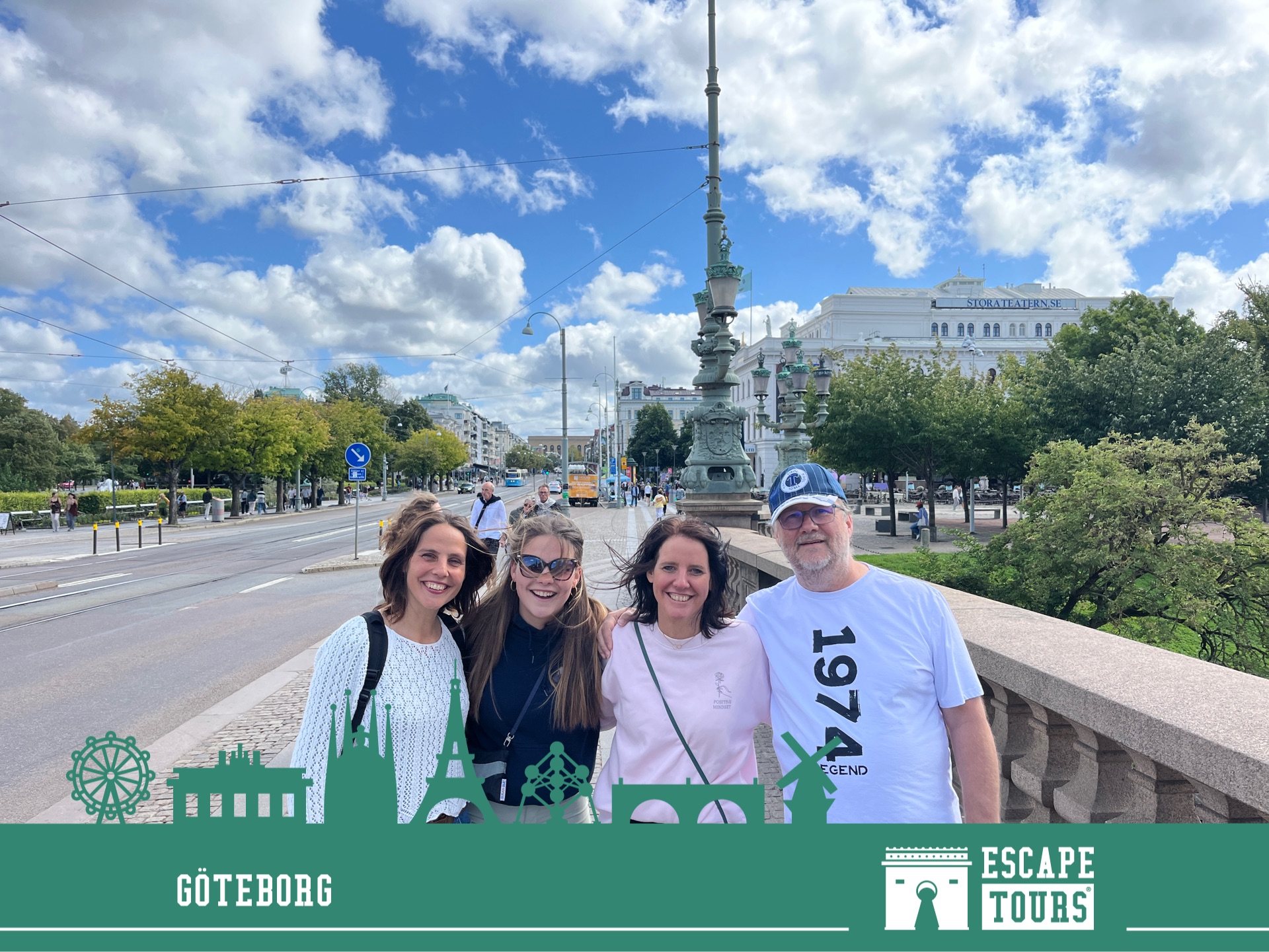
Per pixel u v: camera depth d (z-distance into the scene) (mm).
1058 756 2447
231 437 37375
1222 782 1590
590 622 2123
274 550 21656
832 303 84812
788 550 1947
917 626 1856
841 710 1815
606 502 55906
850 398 27672
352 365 89812
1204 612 7207
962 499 42469
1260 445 21094
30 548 23125
